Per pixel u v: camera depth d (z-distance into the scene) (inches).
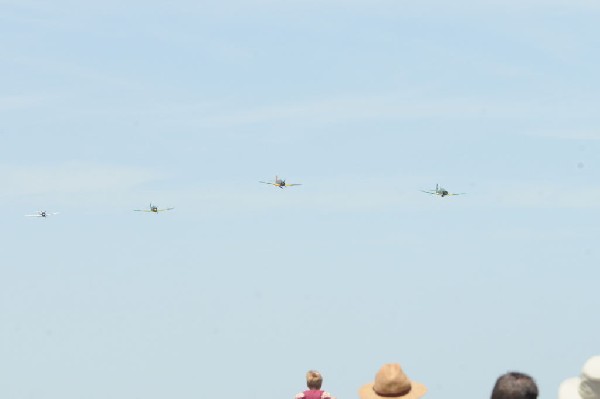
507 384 666.8
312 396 1729.8
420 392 1203.9
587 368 776.9
